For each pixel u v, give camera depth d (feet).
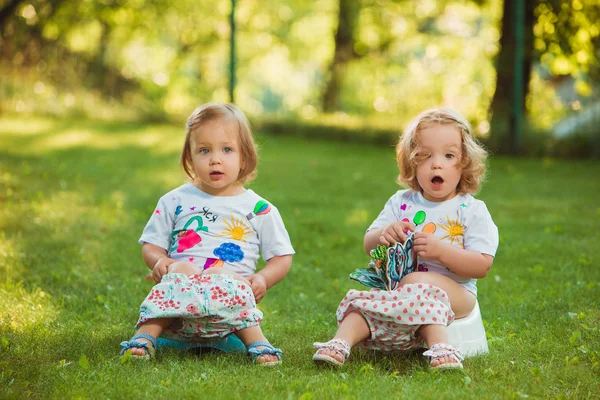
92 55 49.75
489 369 9.69
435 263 10.90
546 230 20.24
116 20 58.44
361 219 22.08
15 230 17.92
